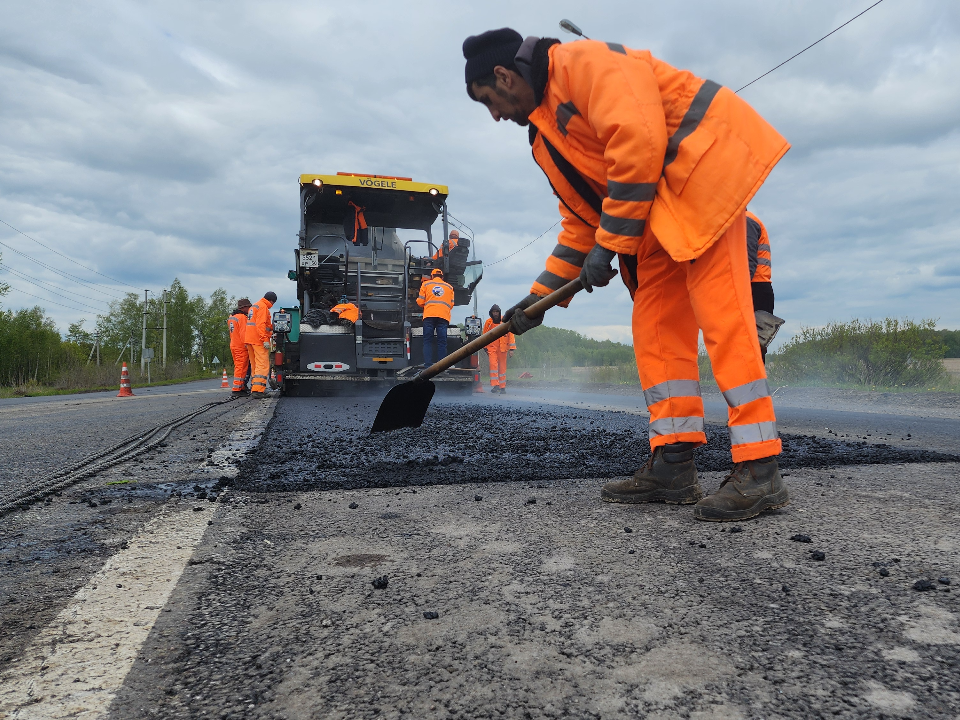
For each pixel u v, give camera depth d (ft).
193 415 20.77
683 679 3.01
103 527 6.41
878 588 4.16
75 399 44.24
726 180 5.93
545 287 7.88
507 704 2.83
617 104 5.89
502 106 7.05
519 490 7.97
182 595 4.36
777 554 4.96
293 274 34.22
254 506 7.23
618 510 6.77
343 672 3.18
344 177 31.89
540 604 4.02
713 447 11.71
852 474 8.52
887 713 2.67
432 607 4.02
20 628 3.85
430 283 31.68
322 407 24.47
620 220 6.12
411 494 7.81
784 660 3.18
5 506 7.27
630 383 48.57
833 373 32.37
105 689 3.07
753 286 9.14
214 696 2.98
